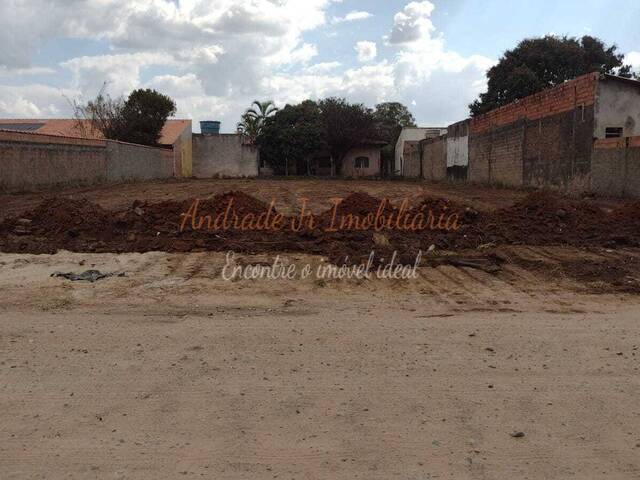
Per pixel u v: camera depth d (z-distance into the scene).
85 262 9.30
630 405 4.15
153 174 43.16
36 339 5.52
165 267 9.02
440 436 3.70
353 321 6.20
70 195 23.25
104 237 11.12
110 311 6.60
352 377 4.61
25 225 11.38
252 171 55.47
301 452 3.49
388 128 68.62
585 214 12.49
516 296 7.46
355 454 3.47
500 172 33.56
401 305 6.98
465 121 39.81
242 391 4.34
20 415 3.95
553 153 26.66
